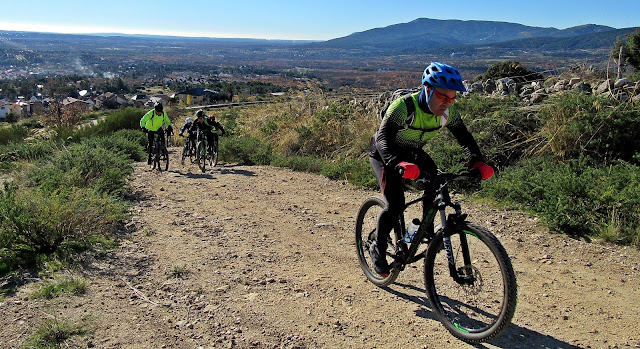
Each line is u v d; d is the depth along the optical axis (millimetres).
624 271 4207
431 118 3162
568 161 6848
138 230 5250
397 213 3441
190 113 32281
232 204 6656
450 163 7379
